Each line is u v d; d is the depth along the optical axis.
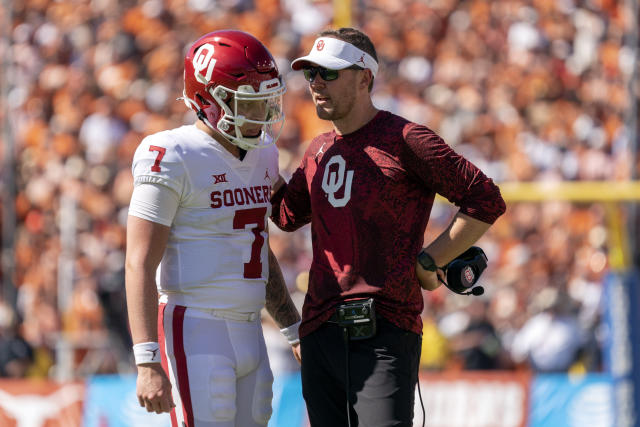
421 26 44.31
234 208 11.74
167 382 11.13
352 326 11.40
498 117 41.03
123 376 27.91
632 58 36.09
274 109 11.89
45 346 30.92
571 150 39.75
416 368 11.69
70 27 45.19
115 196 38.00
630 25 38.91
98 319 31.73
